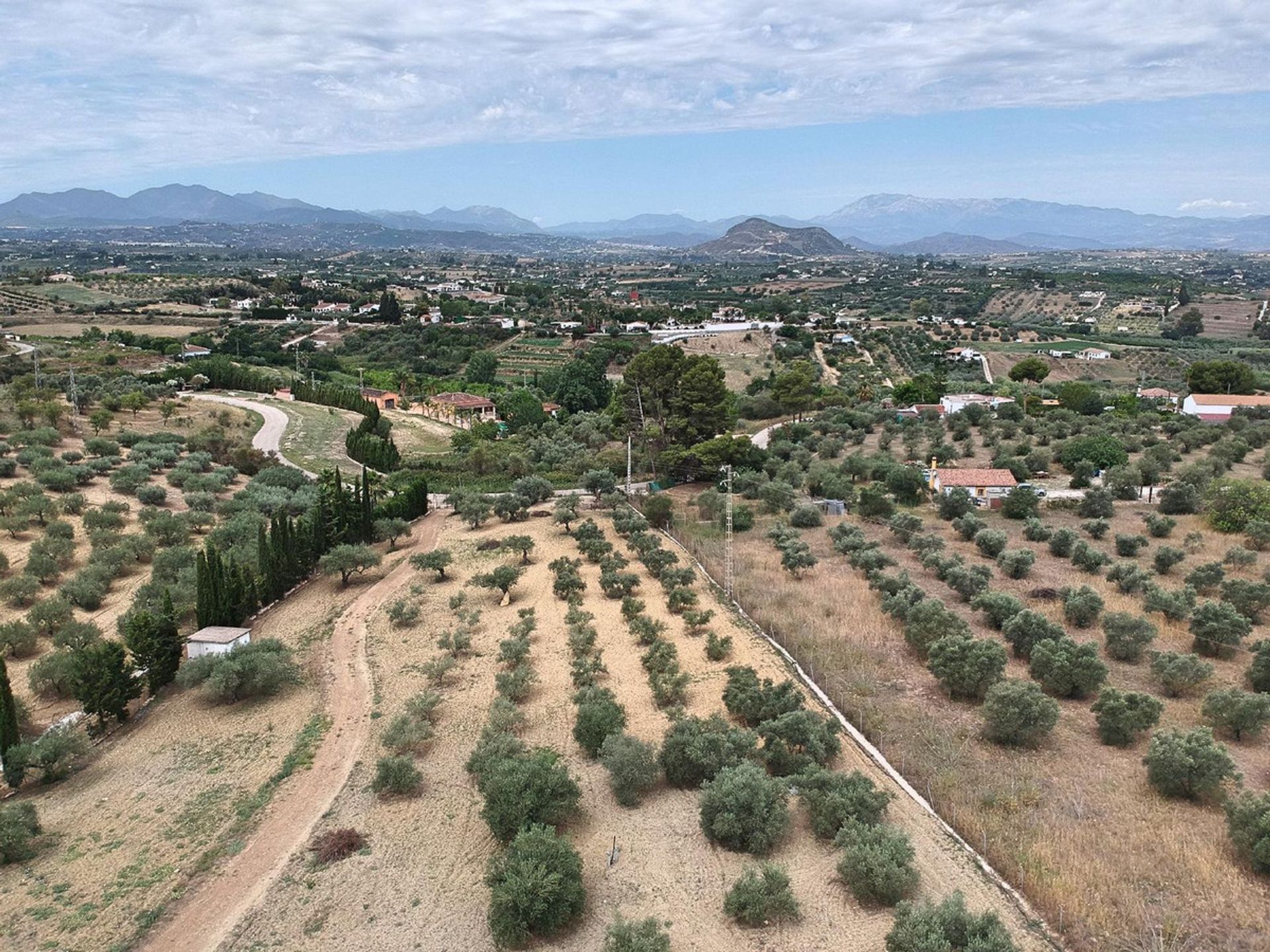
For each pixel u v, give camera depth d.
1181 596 48.84
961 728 36.38
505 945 24.36
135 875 28.97
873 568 57.22
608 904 26.16
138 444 90.19
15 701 39.66
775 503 76.50
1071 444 90.94
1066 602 48.19
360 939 25.27
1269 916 24.30
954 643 40.22
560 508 72.00
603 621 50.50
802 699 37.44
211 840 30.98
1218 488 69.62
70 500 67.62
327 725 39.62
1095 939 23.58
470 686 42.66
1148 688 40.31
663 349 96.19
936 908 23.69
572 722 38.34
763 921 24.95
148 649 43.50
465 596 55.84
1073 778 32.31
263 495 76.75
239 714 41.38
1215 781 30.00
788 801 30.61
